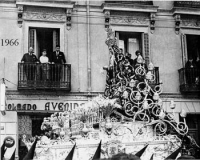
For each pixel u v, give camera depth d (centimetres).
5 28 1822
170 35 1989
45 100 1798
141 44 1964
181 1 1998
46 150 1005
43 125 1190
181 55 1984
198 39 2023
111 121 1073
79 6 1908
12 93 1773
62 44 1872
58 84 1786
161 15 1994
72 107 1820
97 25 1919
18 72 1762
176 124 1105
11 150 1631
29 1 1822
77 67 1867
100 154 902
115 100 1077
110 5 1906
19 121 1762
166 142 1048
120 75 1190
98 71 1883
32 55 1791
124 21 1947
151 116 1112
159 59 1961
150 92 1148
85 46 1892
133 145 1021
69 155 875
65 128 1087
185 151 1065
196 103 1947
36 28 1862
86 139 1016
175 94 1934
